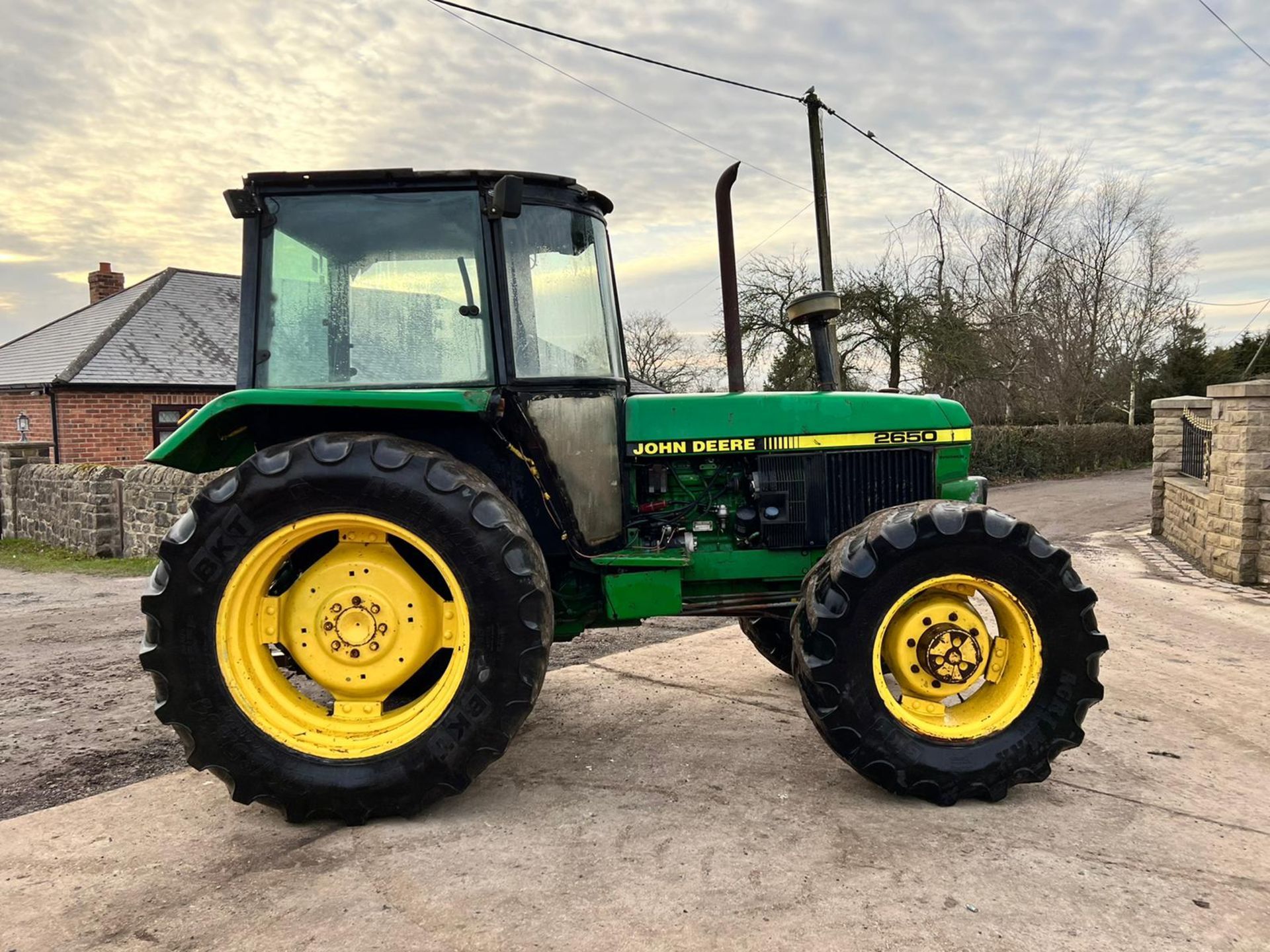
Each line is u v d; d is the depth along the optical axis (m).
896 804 2.82
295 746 2.69
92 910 2.20
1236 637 5.63
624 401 3.43
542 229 3.15
